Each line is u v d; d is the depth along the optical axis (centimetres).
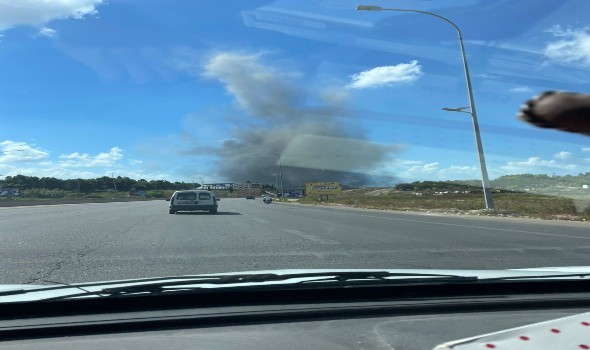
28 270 893
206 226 2005
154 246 1271
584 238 1496
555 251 1157
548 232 1728
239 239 1459
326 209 4219
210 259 1026
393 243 1347
